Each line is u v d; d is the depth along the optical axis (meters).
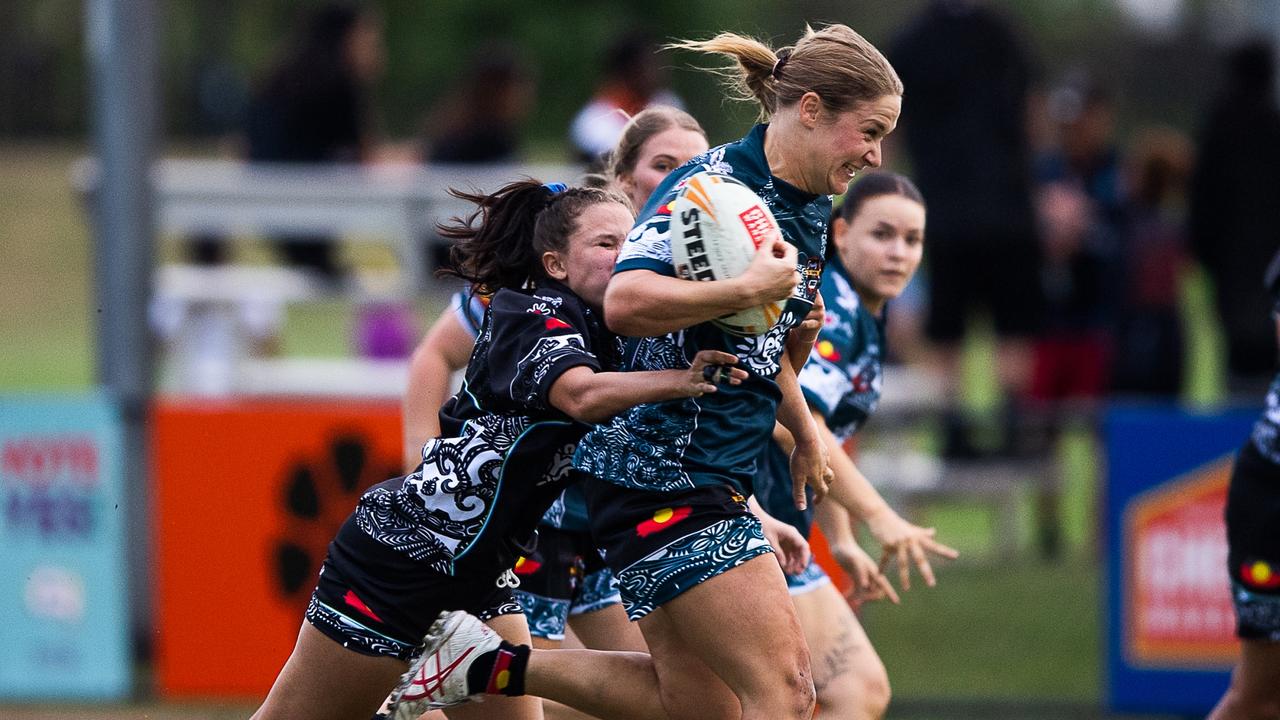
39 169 93.62
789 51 12.41
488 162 34.84
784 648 12.50
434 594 12.84
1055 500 29.44
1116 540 21.83
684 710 13.39
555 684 13.44
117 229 25.12
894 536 15.09
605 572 15.48
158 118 25.52
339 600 12.87
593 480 13.12
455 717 14.10
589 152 31.41
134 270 25.19
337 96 34.94
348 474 21.92
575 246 12.52
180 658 22.23
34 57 102.88
